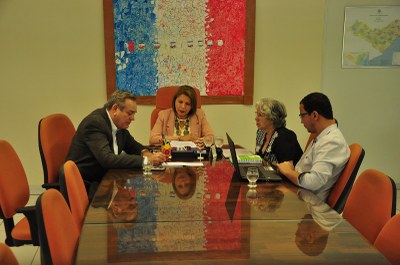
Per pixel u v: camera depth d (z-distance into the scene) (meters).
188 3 3.84
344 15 3.97
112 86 3.90
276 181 2.02
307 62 4.02
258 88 4.04
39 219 1.16
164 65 3.93
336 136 1.99
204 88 3.99
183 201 1.70
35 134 3.97
